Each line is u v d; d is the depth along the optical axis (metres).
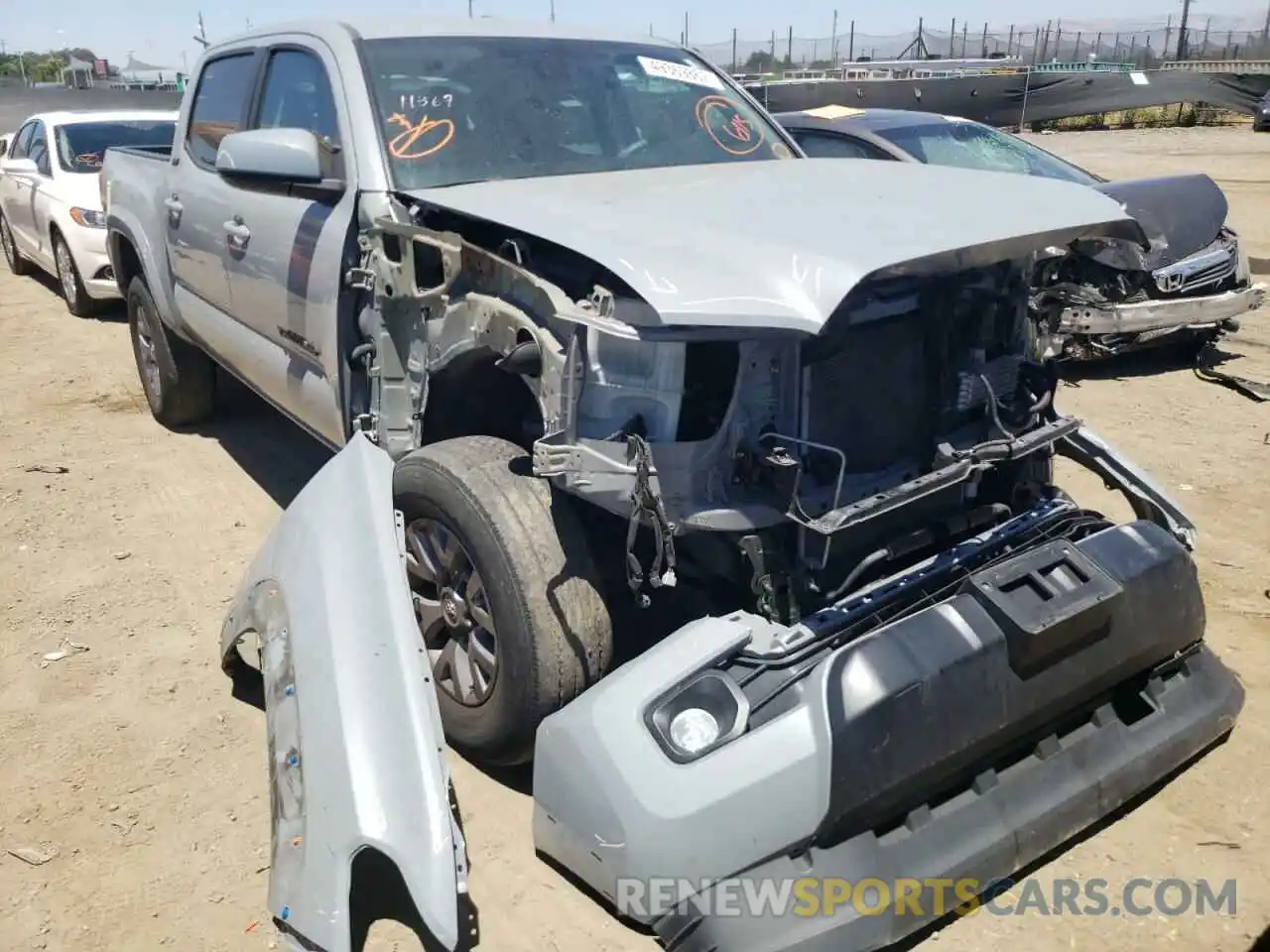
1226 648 3.94
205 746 3.48
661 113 4.22
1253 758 3.34
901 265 2.55
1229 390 7.05
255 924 2.78
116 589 4.52
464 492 2.93
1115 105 26.06
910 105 20.55
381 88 3.77
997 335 3.20
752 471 2.68
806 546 2.76
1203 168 18.73
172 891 2.89
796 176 3.46
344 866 2.54
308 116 4.06
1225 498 5.28
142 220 5.60
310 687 2.86
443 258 3.23
